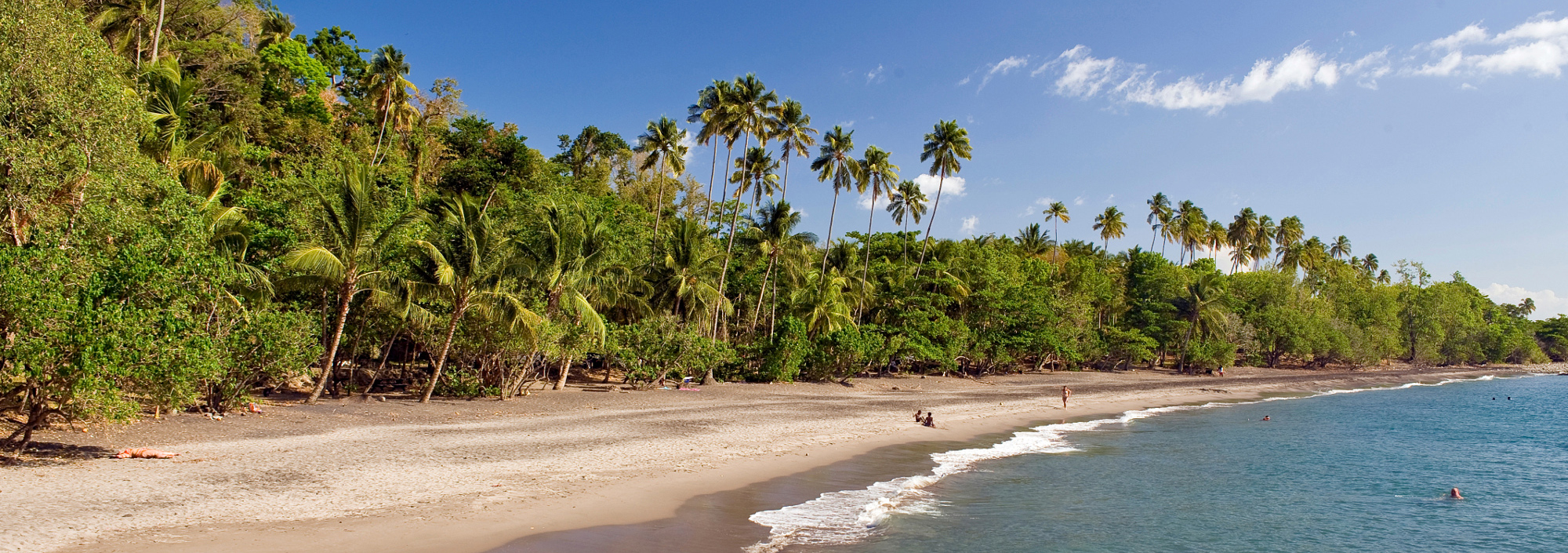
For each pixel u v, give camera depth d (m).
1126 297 84.69
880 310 60.88
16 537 10.38
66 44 19.06
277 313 25.14
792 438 25.12
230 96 38.53
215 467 16.08
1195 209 100.25
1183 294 79.88
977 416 35.12
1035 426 33.12
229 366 22.62
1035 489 19.47
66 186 19.12
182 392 16.80
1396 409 48.31
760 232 47.31
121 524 11.41
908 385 51.66
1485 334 107.69
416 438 21.78
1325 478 23.83
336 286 29.27
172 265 16.86
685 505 15.19
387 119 46.75
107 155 19.89
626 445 21.94
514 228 38.41
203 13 38.97
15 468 14.59
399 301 29.53
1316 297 99.00
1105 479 21.47
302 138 42.44
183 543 10.71
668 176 76.62
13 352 13.37
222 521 12.00
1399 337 99.12
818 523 14.59
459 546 11.55
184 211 21.31
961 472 21.14
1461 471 26.00
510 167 60.22
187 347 16.09
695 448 22.00
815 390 44.84
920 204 65.75
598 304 39.34
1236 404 49.59
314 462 17.19
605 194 69.75
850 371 49.34
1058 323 68.62
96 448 17.22
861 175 57.72
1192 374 75.88
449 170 55.81
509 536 12.28
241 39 46.41
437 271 29.22
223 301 22.80
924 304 58.12
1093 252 102.56
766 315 54.66
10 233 19.19
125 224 19.33
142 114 22.05
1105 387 56.91
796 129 50.75
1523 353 117.62
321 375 28.88
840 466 20.75
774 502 16.08
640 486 16.53
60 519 11.38
